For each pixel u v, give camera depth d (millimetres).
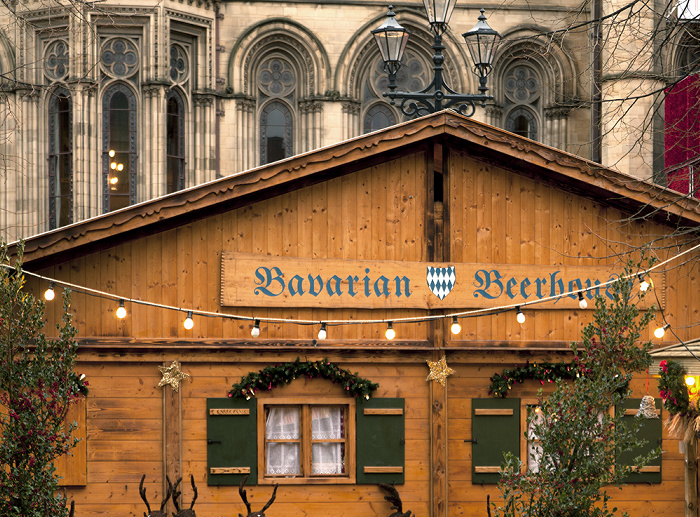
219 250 14266
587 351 11797
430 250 14664
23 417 10984
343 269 14430
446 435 14547
